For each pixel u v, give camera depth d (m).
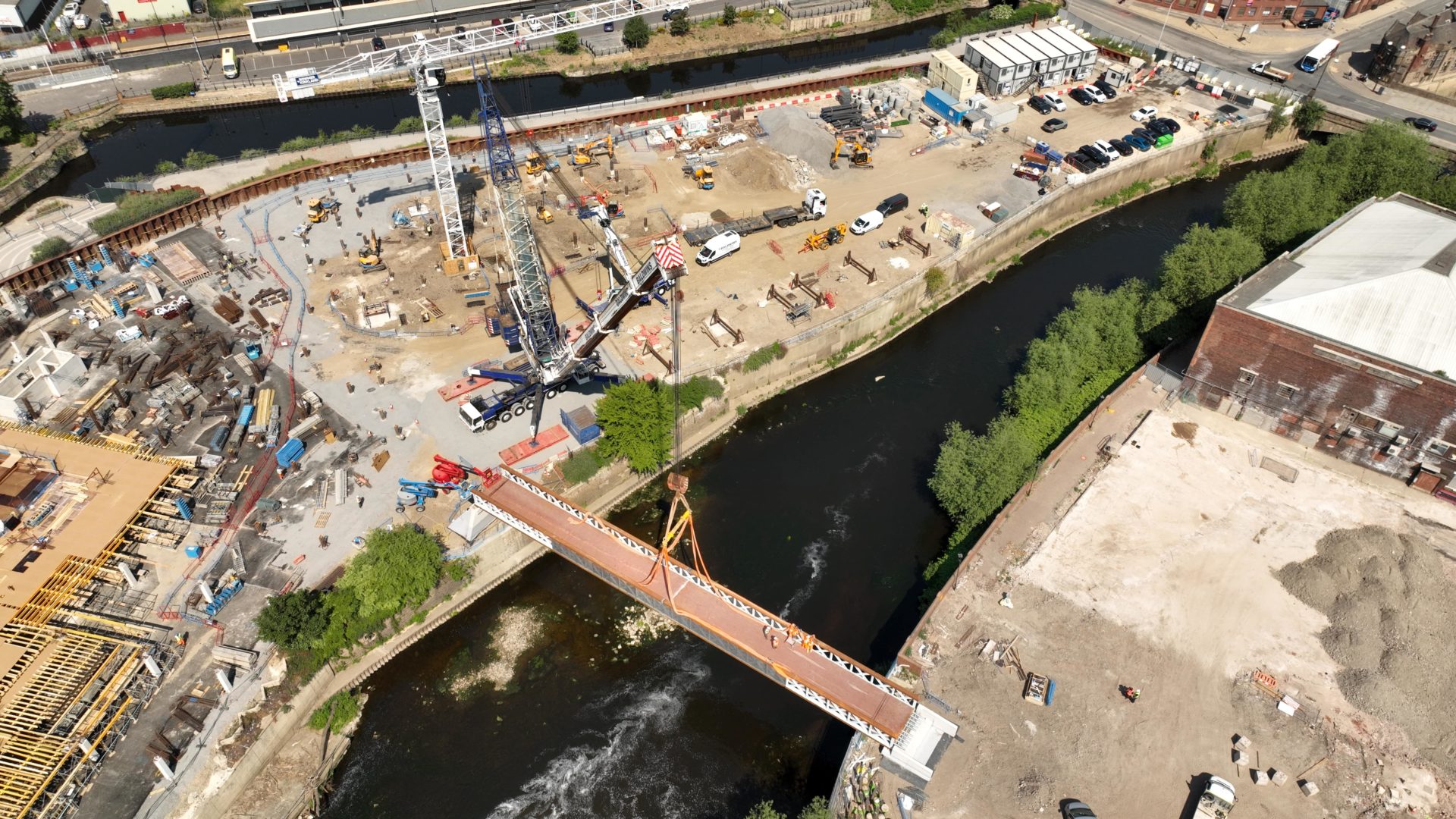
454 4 185.38
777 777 79.81
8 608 82.50
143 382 106.44
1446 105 163.12
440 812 77.50
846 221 135.12
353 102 172.75
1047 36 171.25
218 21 183.38
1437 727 78.50
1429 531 94.12
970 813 73.00
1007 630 85.50
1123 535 93.94
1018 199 140.00
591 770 80.12
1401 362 93.69
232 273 123.38
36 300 115.25
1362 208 119.00
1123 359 115.25
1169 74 173.88
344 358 111.25
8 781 71.00
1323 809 73.44
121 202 132.38
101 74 168.00
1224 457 102.50
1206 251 115.69
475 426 101.31
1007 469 95.06
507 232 107.00
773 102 164.38
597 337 96.88
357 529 92.31
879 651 87.94
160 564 88.44
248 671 80.50
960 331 125.00
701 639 88.94
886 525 99.88
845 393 116.00
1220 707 80.12
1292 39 186.25
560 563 96.00
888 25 199.00
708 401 108.00
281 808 76.44
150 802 72.62
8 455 96.38
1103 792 74.25
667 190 140.62
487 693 85.12
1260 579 90.12
